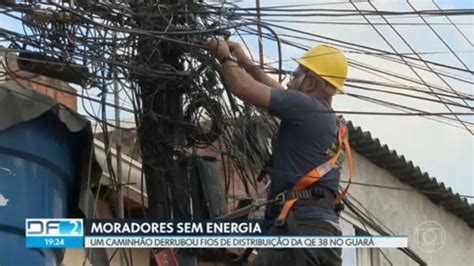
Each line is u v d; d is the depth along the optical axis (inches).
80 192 321.4
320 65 304.0
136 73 321.1
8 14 305.1
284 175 293.3
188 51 324.5
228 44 316.8
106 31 317.1
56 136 310.3
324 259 289.6
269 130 346.6
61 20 311.4
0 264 288.5
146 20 321.7
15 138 296.7
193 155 336.8
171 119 333.4
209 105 338.3
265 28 327.0
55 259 317.1
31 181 299.7
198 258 333.4
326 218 291.1
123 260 397.1
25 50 306.7
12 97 297.4
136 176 418.0
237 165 346.3
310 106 293.3
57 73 318.3
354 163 579.8
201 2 323.3
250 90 292.4
